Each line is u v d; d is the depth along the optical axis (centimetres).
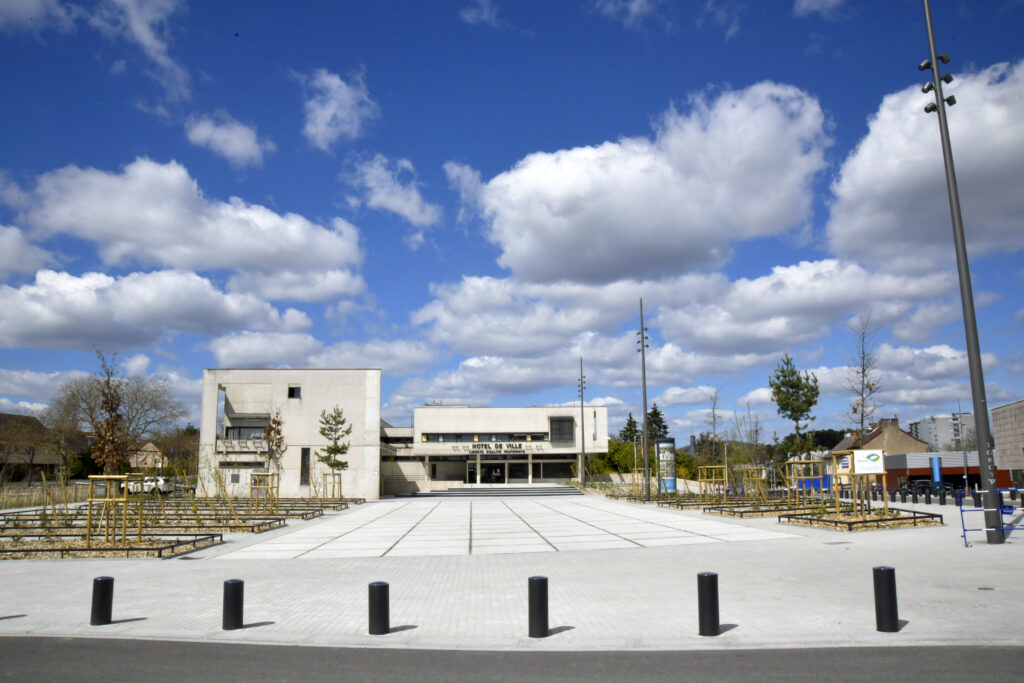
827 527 2086
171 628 945
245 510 3288
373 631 896
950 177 1703
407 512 3416
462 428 7112
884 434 6819
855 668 695
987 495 1593
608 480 6994
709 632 850
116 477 1852
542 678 688
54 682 688
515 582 1284
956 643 791
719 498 3734
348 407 4950
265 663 762
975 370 1638
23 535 2039
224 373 4969
